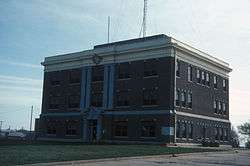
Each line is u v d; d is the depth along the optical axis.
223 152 44.06
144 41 55.59
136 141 53.62
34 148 34.28
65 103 64.88
